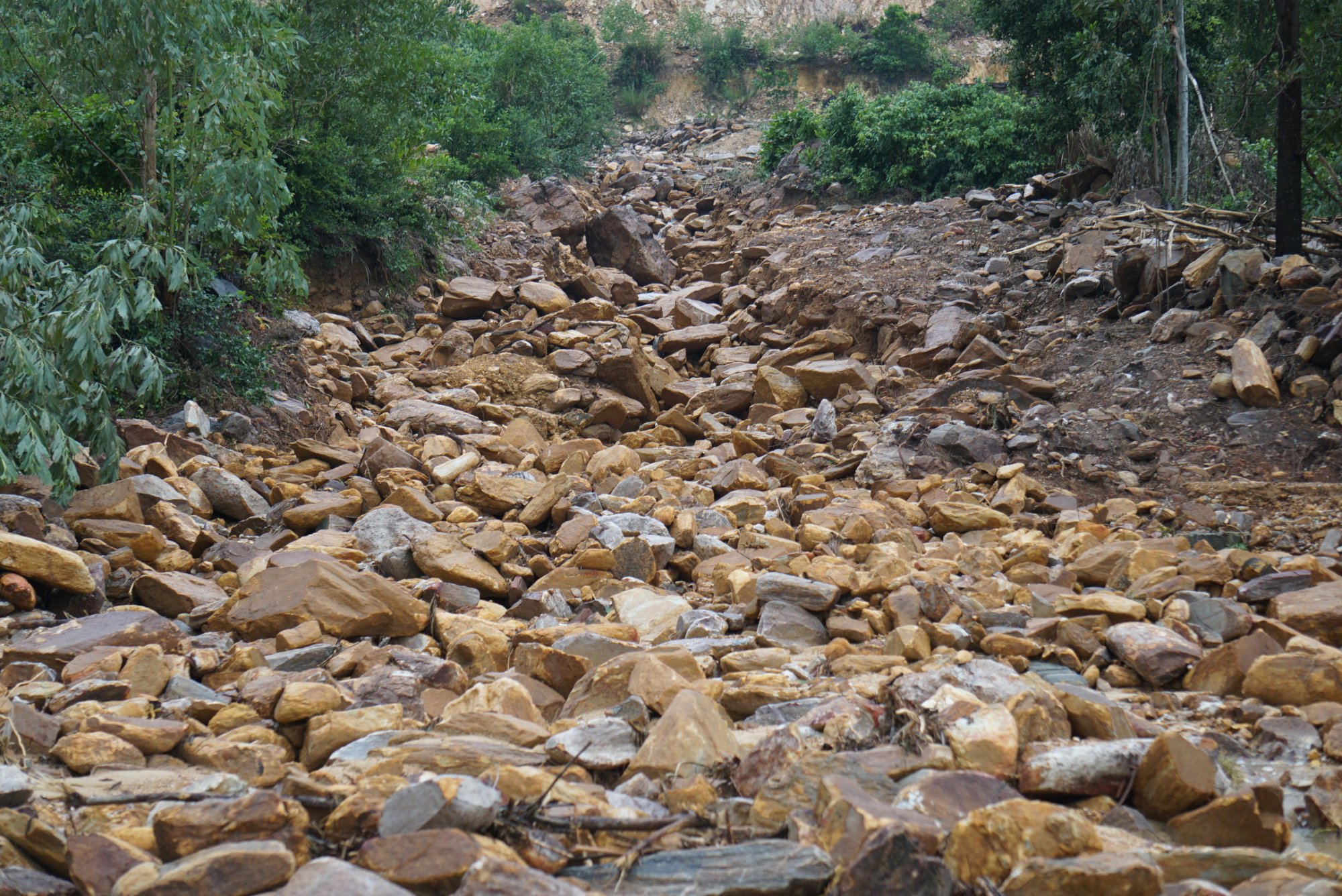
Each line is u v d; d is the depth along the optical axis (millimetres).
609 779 3688
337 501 8188
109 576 6293
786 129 28156
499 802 2869
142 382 9336
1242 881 2801
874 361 14594
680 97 45188
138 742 3717
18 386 6883
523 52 30078
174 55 9539
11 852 2816
